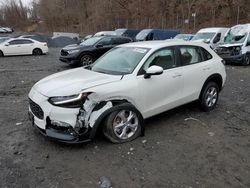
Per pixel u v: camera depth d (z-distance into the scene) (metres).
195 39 18.73
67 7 73.19
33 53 22.00
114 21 56.72
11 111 6.49
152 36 25.00
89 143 4.69
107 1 57.38
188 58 5.83
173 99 5.46
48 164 4.10
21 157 4.29
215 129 5.43
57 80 4.84
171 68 5.43
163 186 3.61
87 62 14.55
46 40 32.16
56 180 3.72
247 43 15.06
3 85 9.73
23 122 5.72
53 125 4.34
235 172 3.94
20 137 4.98
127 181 3.71
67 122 4.20
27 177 3.78
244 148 4.66
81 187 3.58
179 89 5.54
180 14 43.78
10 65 15.60
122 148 4.56
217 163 4.16
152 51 5.21
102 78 4.74
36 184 3.63
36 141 4.82
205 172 3.93
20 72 12.91
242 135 5.18
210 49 6.46
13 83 10.13
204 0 39.75
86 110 4.27
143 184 3.65
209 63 6.21
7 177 3.77
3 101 7.45
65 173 3.88
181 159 4.27
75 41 33.50
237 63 15.40
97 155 4.34
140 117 4.85
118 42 15.38
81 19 69.50
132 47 5.62
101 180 3.71
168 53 5.46
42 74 12.34
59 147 4.59
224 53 15.38
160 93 5.18
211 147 4.67
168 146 4.67
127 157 4.30
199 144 4.77
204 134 5.18
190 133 5.21
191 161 4.21
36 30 77.31
